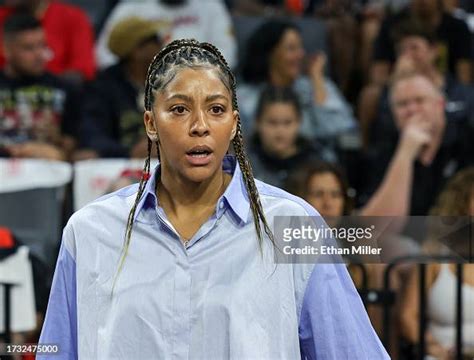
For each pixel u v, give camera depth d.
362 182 20.23
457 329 12.82
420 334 13.02
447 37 23.77
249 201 7.37
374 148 19.81
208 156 7.10
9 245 12.93
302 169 15.32
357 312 7.41
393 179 17.83
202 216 7.38
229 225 7.31
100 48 23.89
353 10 25.88
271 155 18.61
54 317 7.55
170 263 7.22
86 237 7.45
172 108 7.09
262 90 19.89
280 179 18.42
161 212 7.32
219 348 7.06
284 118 18.56
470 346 13.11
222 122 7.11
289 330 7.18
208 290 7.13
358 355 7.29
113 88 20.12
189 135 7.03
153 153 15.40
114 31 20.20
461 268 12.73
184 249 7.24
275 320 7.15
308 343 7.40
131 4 23.64
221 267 7.18
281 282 7.22
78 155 18.83
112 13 24.00
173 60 7.24
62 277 7.54
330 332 7.29
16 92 20.05
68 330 7.55
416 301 13.25
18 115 19.98
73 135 20.12
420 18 23.67
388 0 24.69
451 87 21.12
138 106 20.08
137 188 7.72
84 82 21.27
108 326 7.18
